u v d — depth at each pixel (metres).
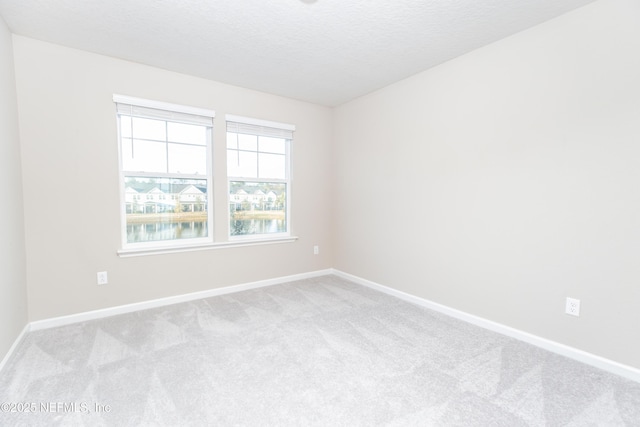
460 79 2.58
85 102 2.52
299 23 2.10
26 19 2.05
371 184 3.54
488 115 2.40
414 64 2.75
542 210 2.12
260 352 2.08
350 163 3.84
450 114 2.67
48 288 2.44
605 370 1.87
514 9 1.93
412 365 1.92
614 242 1.83
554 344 2.09
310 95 3.60
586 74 1.89
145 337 2.29
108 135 2.63
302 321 2.61
